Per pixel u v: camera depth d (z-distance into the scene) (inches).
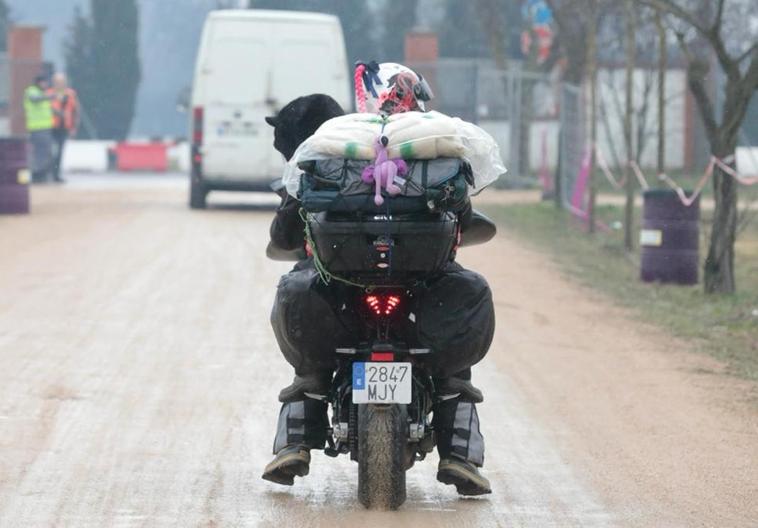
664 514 778.8
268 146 2753.4
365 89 781.3
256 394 1082.1
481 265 2004.2
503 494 818.8
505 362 1251.2
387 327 736.3
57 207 2970.0
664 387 1159.0
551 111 4596.5
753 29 3710.6
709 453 928.9
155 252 2004.2
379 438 727.1
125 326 1370.6
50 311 1451.8
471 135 727.1
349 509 772.6
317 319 735.7
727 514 780.6
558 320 1519.4
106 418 992.2
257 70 2741.1
